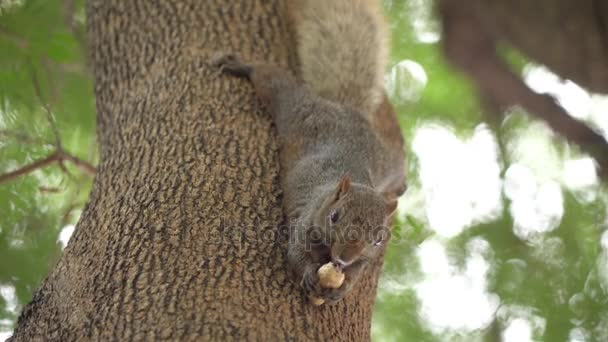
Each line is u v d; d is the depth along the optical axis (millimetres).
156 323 7117
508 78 14523
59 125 14031
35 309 8070
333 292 7973
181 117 9453
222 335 7059
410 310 15914
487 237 16547
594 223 16297
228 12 10992
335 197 8414
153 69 10406
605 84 11023
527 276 15859
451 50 14930
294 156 9656
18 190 13195
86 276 7859
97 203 8859
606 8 10875
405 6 17719
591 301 15227
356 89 11734
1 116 13422
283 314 7590
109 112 10500
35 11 12828
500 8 11930
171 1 11008
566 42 11188
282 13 11562
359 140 10062
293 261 8164
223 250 7879
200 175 8648
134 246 7887
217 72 10172
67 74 13977
